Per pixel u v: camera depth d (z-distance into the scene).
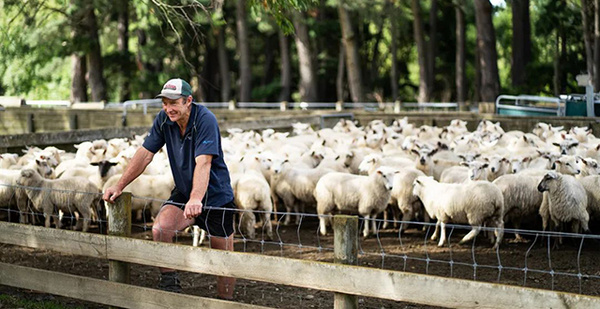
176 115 6.50
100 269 8.98
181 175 6.77
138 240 6.48
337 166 13.12
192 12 24.66
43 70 36.16
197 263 6.21
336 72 53.03
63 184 10.81
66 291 6.90
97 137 17.16
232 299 7.07
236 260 6.03
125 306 6.59
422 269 9.02
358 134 18.12
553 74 42.88
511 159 11.77
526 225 11.87
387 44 57.28
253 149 14.24
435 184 10.55
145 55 39.53
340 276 5.59
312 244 10.54
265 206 10.62
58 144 16.77
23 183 10.84
